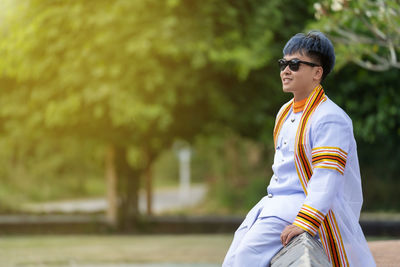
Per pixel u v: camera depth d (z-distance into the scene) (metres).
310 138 3.45
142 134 15.71
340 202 3.52
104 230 17.36
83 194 44.31
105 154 19.36
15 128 16.16
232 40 14.25
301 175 3.47
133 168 17.42
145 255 11.24
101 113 14.20
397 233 16.84
